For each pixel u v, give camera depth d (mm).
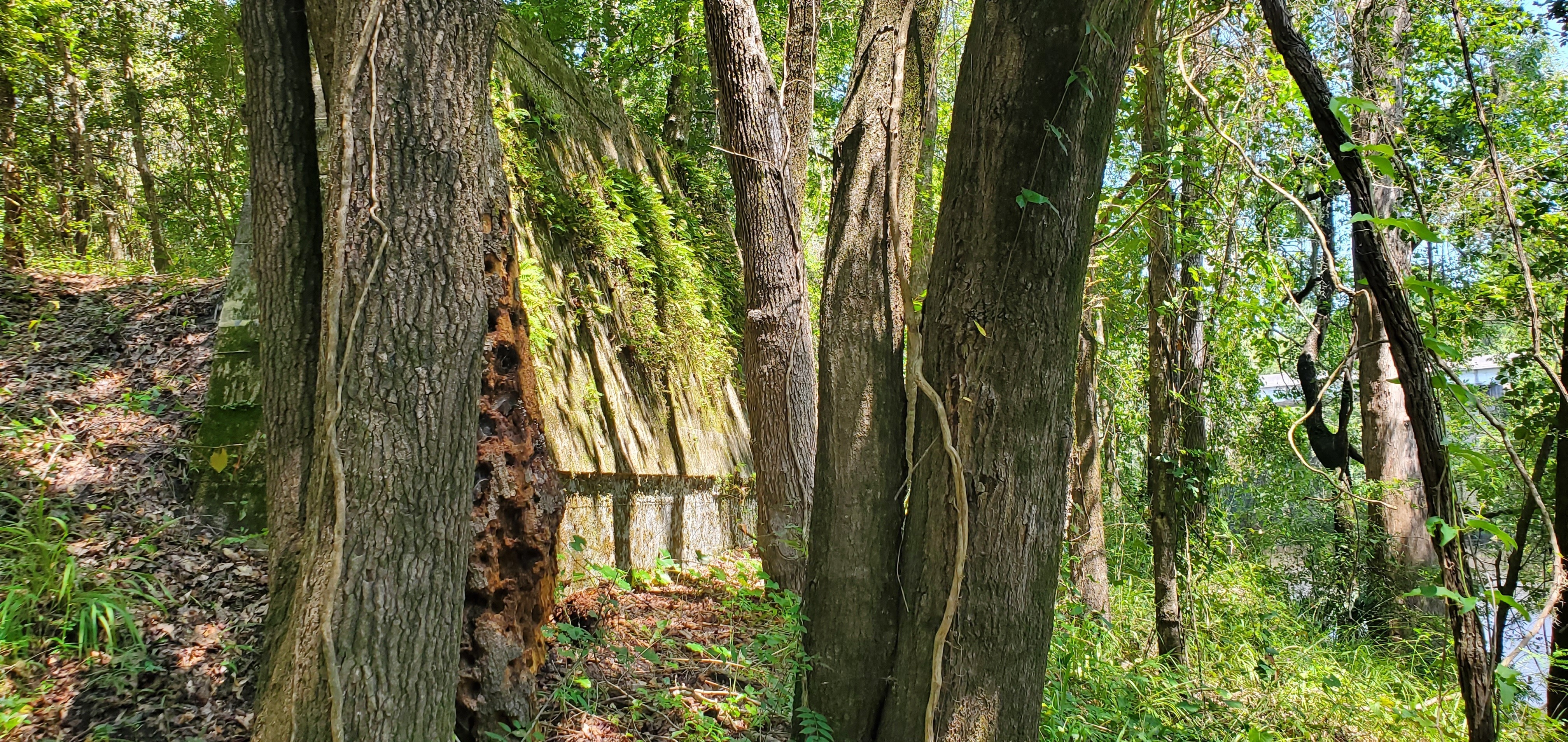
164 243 12367
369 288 2375
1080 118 2828
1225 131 5602
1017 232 2912
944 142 10133
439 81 2480
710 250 10398
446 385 2506
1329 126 2400
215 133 12203
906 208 3781
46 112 11180
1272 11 2434
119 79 12195
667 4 13766
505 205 3900
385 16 2383
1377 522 9508
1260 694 5406
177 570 4234
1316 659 6164
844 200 3789
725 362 9148
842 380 3529
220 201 12359
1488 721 2430
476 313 2609
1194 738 4676
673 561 6625
